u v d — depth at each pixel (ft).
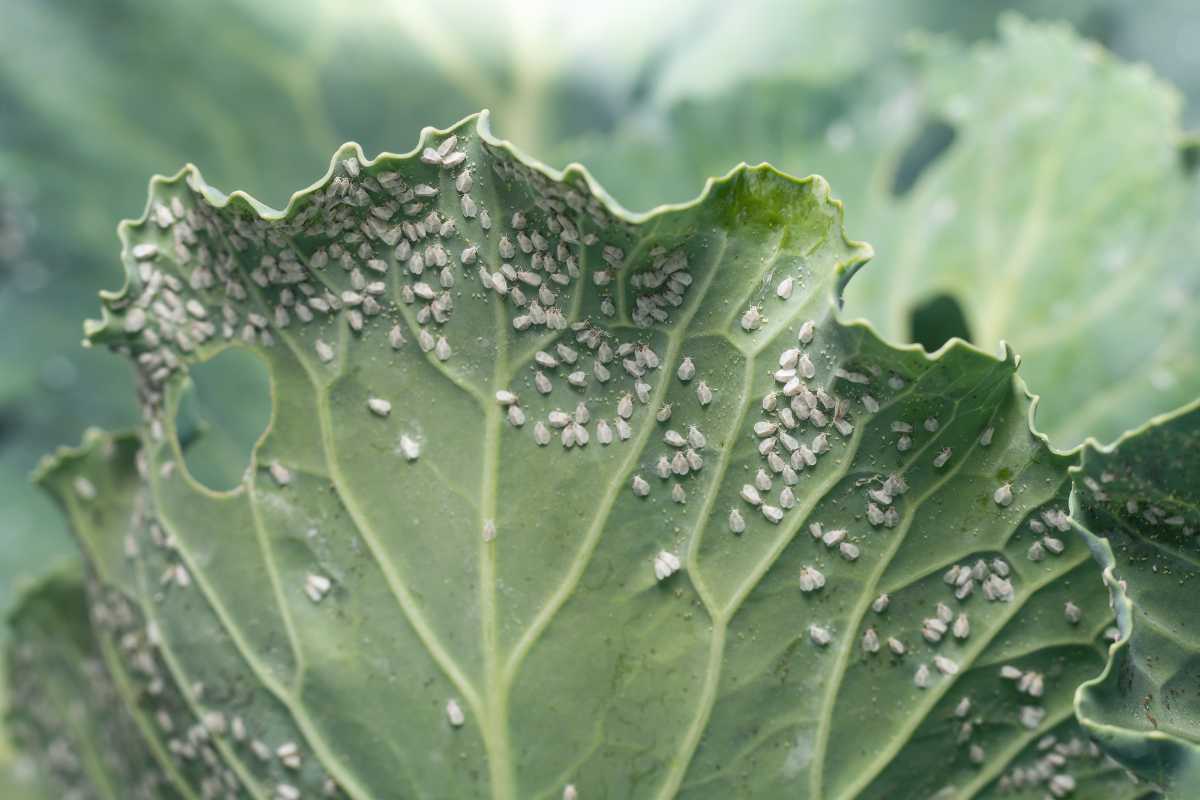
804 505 0.58
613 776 0.58
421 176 0.57
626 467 0.58
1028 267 0.76
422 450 0.59
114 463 0.63
